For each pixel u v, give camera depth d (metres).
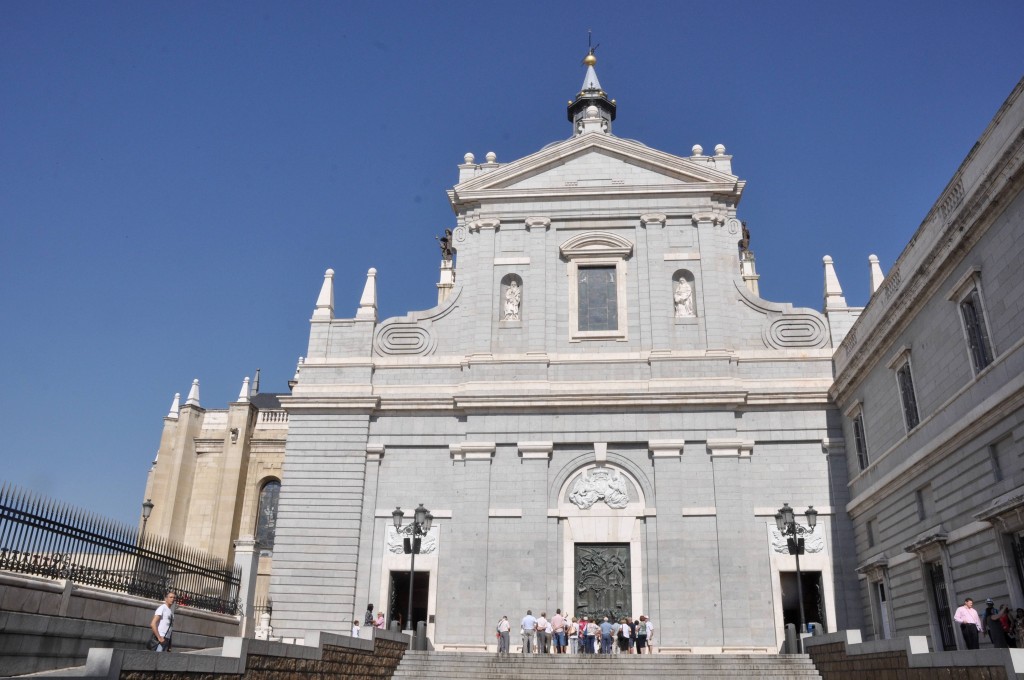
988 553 20.91
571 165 38.78
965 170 22.05
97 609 19.33
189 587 25.41
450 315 37.09
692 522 32.69
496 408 34.66
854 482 32.12
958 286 22.45
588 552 33.09
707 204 37.34
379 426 35.38
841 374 32.47
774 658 25.72
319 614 32.78
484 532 33.06
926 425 24.92
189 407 54.88
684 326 35.62
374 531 34.00
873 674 19.95
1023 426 19.47
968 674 14.77
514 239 37.75
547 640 30.86
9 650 16.14
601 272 37.22
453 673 25.75
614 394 34.09
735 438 33.66
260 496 53.41
